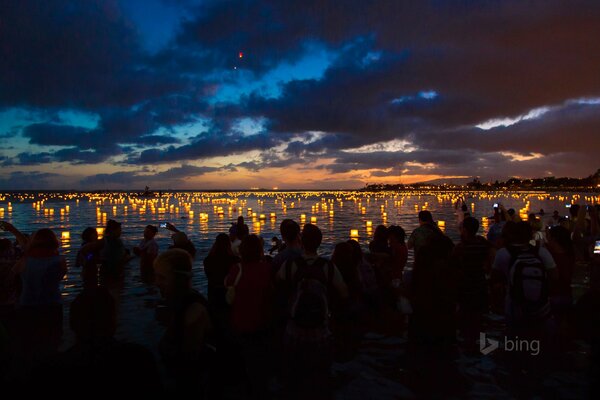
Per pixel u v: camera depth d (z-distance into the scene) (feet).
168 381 16.98
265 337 22.45
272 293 22.12
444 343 22.27
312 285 18.85
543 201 282.56
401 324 26.18
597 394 10.06
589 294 10.78
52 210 169.68
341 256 25.64
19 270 23.93
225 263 26.61
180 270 13.56
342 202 259.80
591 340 10.30
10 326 23.65
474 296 27.61
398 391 17.38
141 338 23.39
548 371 19.01
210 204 230.89
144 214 145.79
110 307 9.18
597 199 299.79
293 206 210.38
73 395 8.37
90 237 35.27
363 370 19.39
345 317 25.79
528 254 21.61
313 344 18.90
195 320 13.15
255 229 90.58
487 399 16.66
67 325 24.85
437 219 120.88
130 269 43.32
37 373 8.56
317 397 16.92
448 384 17.98
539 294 20.83
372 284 27.55
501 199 332.60
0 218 125.08
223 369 14.25
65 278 39.19
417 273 22.80
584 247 32.91
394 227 30.60
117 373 8.60
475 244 27.89
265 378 18.52
